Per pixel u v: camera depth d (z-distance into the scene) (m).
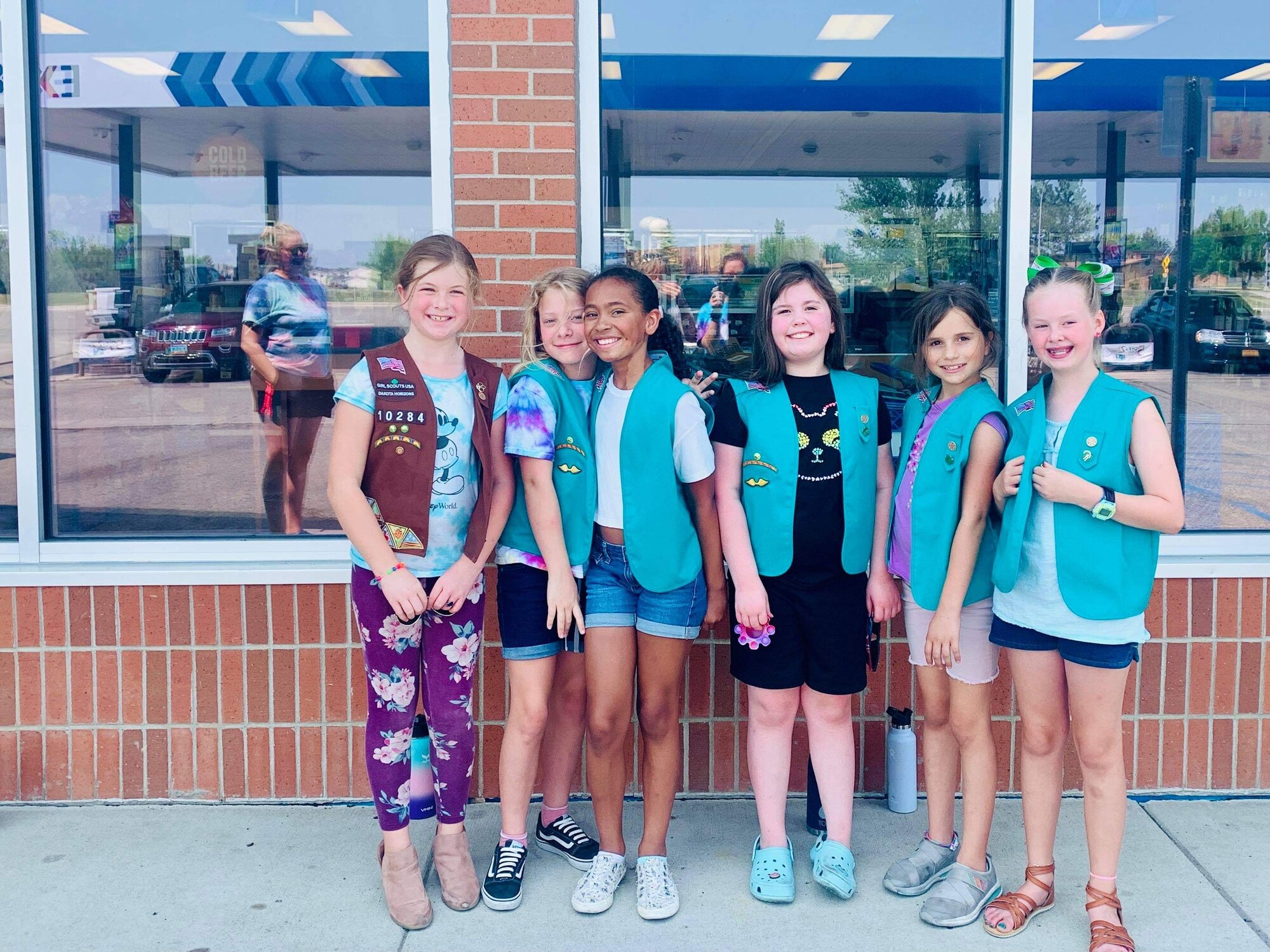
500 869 2.86
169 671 3.37
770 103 3.50
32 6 3.43
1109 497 2.47
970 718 2.78
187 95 3.55
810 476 2.78
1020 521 2.55
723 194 3.51
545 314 2.81
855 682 2.85
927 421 2.80
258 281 3.59
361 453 2.64
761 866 2.87
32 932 2.70
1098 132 3.52
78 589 3.34
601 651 2.78
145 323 3.55
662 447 2.71
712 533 2.83
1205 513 3.59
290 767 3.40
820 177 3.53
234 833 3.22
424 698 2.91
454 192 3.32
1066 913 2.78
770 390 2.84
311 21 3.46
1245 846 3.11
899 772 3.34
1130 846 3.12
